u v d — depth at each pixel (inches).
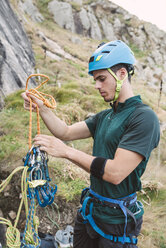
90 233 61.6
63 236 93.2
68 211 108.3
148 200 129.5
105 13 1261.1
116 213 56.8
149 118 51.8
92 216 59.6
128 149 50.5
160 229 108.9
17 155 131.8
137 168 55.4
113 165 50.3
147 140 50.9
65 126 67.5
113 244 57.1
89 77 464.8
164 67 1086.4
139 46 1188.5
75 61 605.3
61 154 52.9
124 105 56.4
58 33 869.2
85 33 1072.8
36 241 53.7
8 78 248.2
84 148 174.4
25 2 862.5
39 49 529.0
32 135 168.9
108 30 1183.6
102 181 57.1
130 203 57.7
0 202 106.8
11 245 52.1
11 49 292.4
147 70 943.0
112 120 58.2
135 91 409.4
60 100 251.8
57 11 990.4
